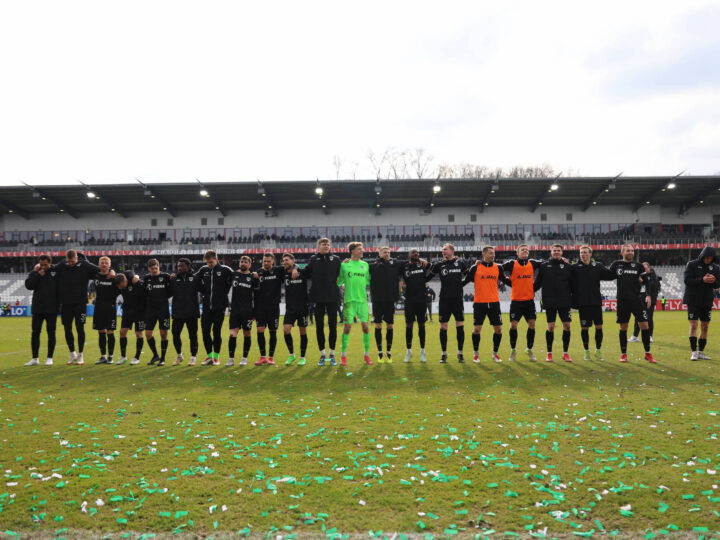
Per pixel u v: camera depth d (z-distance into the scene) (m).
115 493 2.90
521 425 4.21
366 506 2.70
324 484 3.01
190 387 6.09
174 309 8.28
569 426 4.19
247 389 5.93
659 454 3.48
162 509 2.69
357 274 7.99
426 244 40.94
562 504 2.70
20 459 3.46
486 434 3.97
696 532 2.39
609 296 35.00
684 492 2.85
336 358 8.84
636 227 43.03
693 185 37.34
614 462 3.35
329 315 7.94
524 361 8.20
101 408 4.99
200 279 8.43
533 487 2.94
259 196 39.53
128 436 4.02
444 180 36.34
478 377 6.60
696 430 4.06
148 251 39.34
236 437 3.97
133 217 43.22
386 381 6.37
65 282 8.39
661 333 13.27
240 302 8.14
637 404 4.96
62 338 13.80
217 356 8.45
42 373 7.32
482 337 12.97
